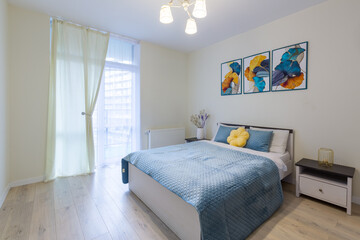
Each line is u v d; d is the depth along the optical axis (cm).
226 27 292
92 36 298
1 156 206
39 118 260
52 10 248
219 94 361
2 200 204
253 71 300
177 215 153
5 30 219
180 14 252
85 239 150
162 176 167
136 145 368
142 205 204
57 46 270
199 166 182
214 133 374
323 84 227
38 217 178
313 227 165
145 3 230
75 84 285
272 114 279
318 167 206
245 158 210
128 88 354
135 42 351
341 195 188
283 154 243
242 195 150
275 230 161
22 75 246
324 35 224
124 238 152
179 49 403
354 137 207
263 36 284
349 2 204
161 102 392
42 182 261
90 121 297
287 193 233
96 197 221
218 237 126
